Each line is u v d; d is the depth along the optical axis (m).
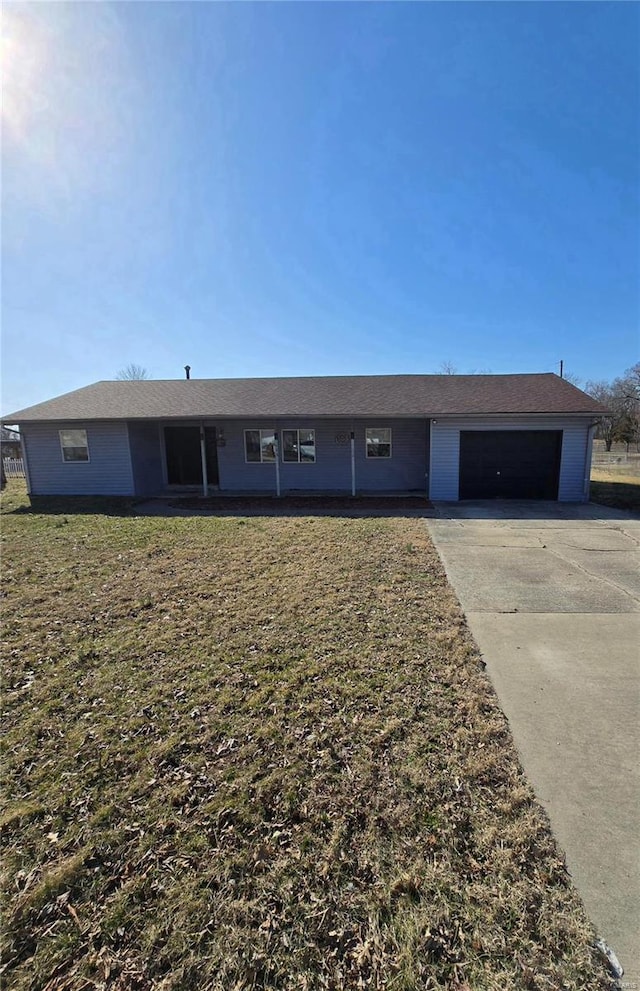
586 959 1.49
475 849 1.92
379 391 14.33
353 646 3.78
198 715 2.89
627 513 10.45
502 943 1.55
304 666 3.46
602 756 2.46
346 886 1.77
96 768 2.45
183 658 3.63
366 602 4.77
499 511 10.76
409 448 14.49
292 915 1.67
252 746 2.59
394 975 1.47
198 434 15.40
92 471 13.77
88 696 3.12
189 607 4.71
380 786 2.27
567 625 4.20
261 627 4.18
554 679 3.26
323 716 2.85
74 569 6.19
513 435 12.47
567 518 9.84
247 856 1.91
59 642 3.97
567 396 12.84
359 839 1.98
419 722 2.78
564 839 1.96
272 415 12.64
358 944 1.57
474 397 13.22
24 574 5.97
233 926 1.63
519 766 2.40
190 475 15.59
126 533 8.48
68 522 9.64
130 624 4.33
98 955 1.56
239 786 2.29
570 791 2.22
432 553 6.81
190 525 9.18
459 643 3.82
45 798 2.25
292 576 5.68
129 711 2.95
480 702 2.97
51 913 1.70
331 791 2.25
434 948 1.54
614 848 1.91
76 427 13.63
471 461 12.60
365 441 14.52
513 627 4.16
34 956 1.56
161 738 2.68
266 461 14.81
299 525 9.05
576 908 1.66
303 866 1.86
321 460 14.68
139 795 2.25
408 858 1.88
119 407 13.79
